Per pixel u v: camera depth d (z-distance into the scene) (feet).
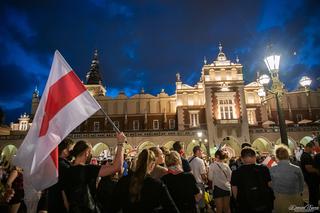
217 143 146.41
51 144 14.44
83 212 13.26
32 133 15.14
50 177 13.82
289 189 21.21
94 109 16.14
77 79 16.76
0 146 150.92
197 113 161.99
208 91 155.53
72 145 17.79
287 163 21.86
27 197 14.32
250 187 19.16
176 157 20.15
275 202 21.65
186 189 19.12
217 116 152.05
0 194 21.22
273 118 171.63
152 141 148.77
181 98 167.12
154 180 12.89
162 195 12.60
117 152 14.78
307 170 30.01
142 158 13.06
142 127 172.04
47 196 14.33
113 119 172.45
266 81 47.88
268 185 19.65
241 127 148.97
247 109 164.55
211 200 38.70
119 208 13.06
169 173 19.74
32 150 14.70
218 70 160.76
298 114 174.29
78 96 16.29
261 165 20.29
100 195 20.95
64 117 15.51
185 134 149.79
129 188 12.66
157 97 177.47
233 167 44.39
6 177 30.45
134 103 176.45
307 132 149.59
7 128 200.85
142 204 12.28
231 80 156.97
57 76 16.56
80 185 13.70
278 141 148.77
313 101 176.24
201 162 29.22
